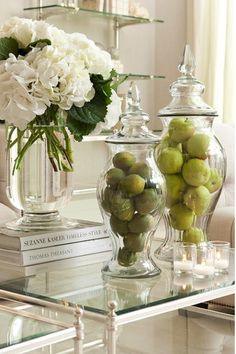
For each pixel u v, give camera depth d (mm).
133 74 5484
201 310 3023
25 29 2123
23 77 2014
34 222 2205
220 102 5547
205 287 1962
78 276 2053
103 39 5598
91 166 5586
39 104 2029
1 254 2143
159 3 5992
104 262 2213
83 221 2377
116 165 2004
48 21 5203
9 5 4988
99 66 2164
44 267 2129
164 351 2688
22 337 1686
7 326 1790
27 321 1846
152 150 2031
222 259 2125
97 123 2213
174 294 1890
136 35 5891
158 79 6039
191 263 2074
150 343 2785
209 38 5566
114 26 5633
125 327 3012
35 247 2125
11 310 1964
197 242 2219
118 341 2811
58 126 2141
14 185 2182
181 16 5867
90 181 5586
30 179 2166
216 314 2994
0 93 2027
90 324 2812
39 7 4949
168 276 2076
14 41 2117
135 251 2029
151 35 6008
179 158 2154
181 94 2246
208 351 2660
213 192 2209
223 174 2223
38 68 2020
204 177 2152
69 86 2045
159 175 2029
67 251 2188
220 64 5547
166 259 2250
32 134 2137
